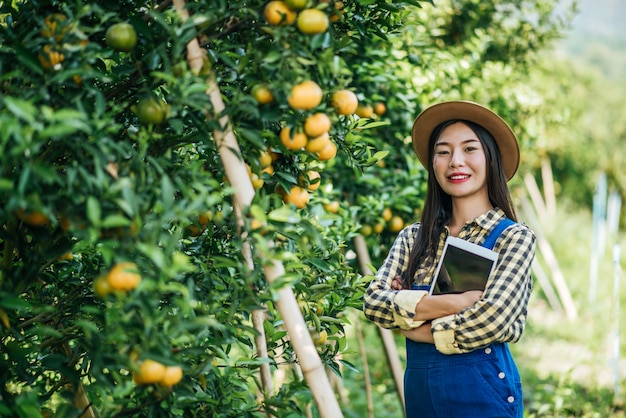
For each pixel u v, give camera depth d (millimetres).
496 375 2084
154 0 1820
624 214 13250
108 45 1665
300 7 1661
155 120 1673
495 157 2303
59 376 2318
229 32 1768
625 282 9461
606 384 5523
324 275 2244
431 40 4906
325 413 1792
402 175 3701
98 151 1504
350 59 3299
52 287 2080
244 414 1896
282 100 1721
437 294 2203
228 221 1976
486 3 5141
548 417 4371
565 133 10141
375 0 1915
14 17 1812
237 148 1767
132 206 1472
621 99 13703
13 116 1475
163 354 1541
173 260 1522
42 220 1615
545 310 8695
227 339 1752
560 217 12703
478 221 2246
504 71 4961
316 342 2143
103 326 1933
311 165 2213
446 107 2324
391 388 5301
